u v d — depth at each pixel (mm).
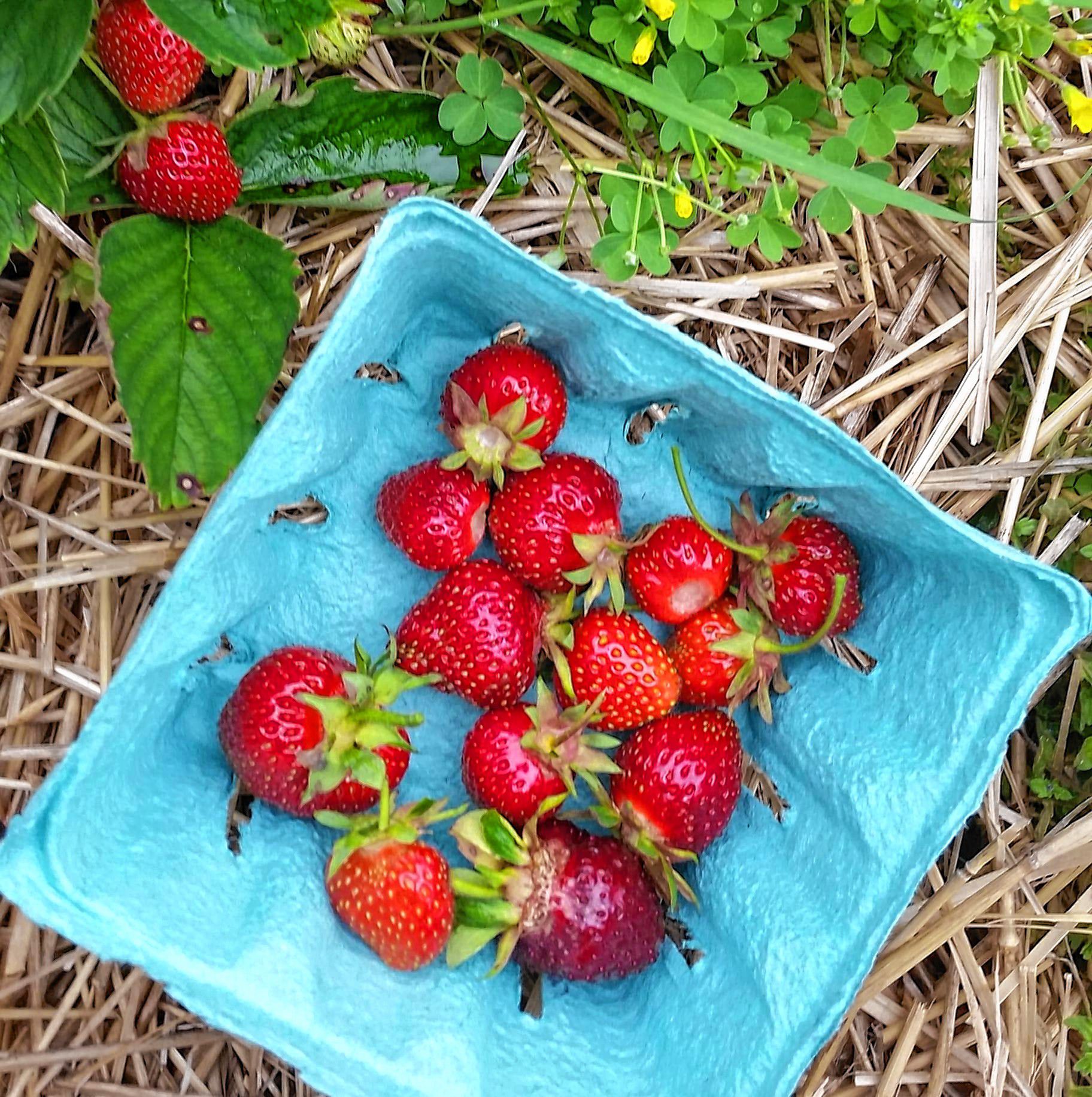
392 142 251
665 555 236
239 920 214
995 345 274
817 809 243
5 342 254
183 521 263
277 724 219
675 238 254
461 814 245
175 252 233
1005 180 277
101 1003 264
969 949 275
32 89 206
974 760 224
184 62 218
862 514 236
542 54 258
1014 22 234
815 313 282
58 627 262
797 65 270
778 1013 226
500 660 228
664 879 241
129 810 212
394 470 246
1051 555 275
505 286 215
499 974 239
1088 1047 273
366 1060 204
